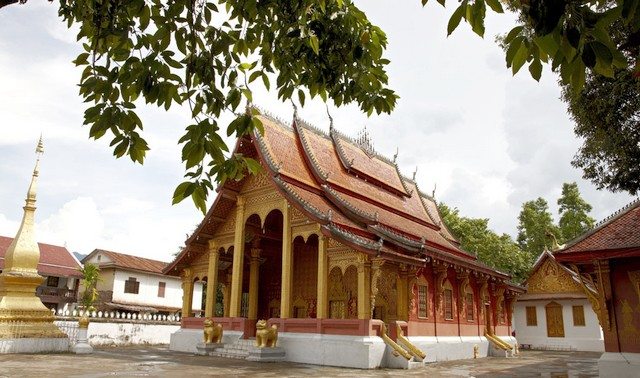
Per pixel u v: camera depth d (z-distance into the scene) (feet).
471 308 83.56
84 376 39.52
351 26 17.85
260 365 53.26
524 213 165.17
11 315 60.85
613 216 45.42
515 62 10.48
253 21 16.44
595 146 44.34
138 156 13.35
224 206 72.28
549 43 9.68
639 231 41.93
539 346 114.73
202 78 14.87
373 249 55.16
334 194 67.92
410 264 60.59
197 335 70.95
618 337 41.16
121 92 13.46
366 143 93.66
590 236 44.47
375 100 18.93
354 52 17.81
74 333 66.28
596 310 43.34
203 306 158.71
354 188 76.43
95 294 131.34
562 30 9.39
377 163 93.15
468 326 80.07
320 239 60.39
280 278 79.77
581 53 9.49
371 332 54.90
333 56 18.07
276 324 61.72
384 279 66.64
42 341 61.62
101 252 143.33
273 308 79.30
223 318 68.49
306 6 16.70
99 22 14.14
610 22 9.23
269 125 71.36
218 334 67.21
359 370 51.16
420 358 56.65
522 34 10.35
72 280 146.92
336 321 56.75
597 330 107.45
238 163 15.44
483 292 87.15
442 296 73.15
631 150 40.78
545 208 165.58
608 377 40.60
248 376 43.16
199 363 53.42
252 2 15.83
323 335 57.16
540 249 156.87
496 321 92.17
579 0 9.31
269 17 16.94
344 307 68.44
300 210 60.59
